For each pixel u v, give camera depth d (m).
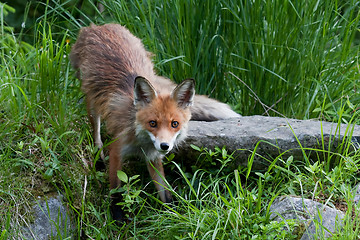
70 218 4.10
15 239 3.71
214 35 5.20
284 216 3.68
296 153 4.29
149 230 4.05
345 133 4.12
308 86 5.11
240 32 5.12
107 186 4.52
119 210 4.27
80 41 4.97
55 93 4.93
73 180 4.25
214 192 4.18
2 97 4.52
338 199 3.85
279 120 4.70
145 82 3.93
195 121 4.77
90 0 6.18
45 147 4.18
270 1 4.91
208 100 4.94
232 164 4.44
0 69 5.15
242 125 4.62
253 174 4.45
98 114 4.59
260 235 3.48
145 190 4.58
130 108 4.20
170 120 3.93
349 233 3.27
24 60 5.01
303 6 4.95
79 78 5.01
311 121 4.65
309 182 4.02
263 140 4.24
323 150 4.05
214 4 5.07
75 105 5.05
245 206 3.84
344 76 5.09
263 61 5.14
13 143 4.34
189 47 5.21
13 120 4.46
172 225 3.90
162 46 5.38
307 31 5.02
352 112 5.04
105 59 4.60
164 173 4.67
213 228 3.64
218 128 4.57
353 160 4.17
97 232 3.97
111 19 5.76
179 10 5.05
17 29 7.12
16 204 3.89
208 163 4.49
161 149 3.82
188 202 3.86
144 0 5.48
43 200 4.02
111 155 4.23
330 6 5.02
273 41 5.03
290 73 5.10
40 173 4.18
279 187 4.21
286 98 5.20
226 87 5.46
